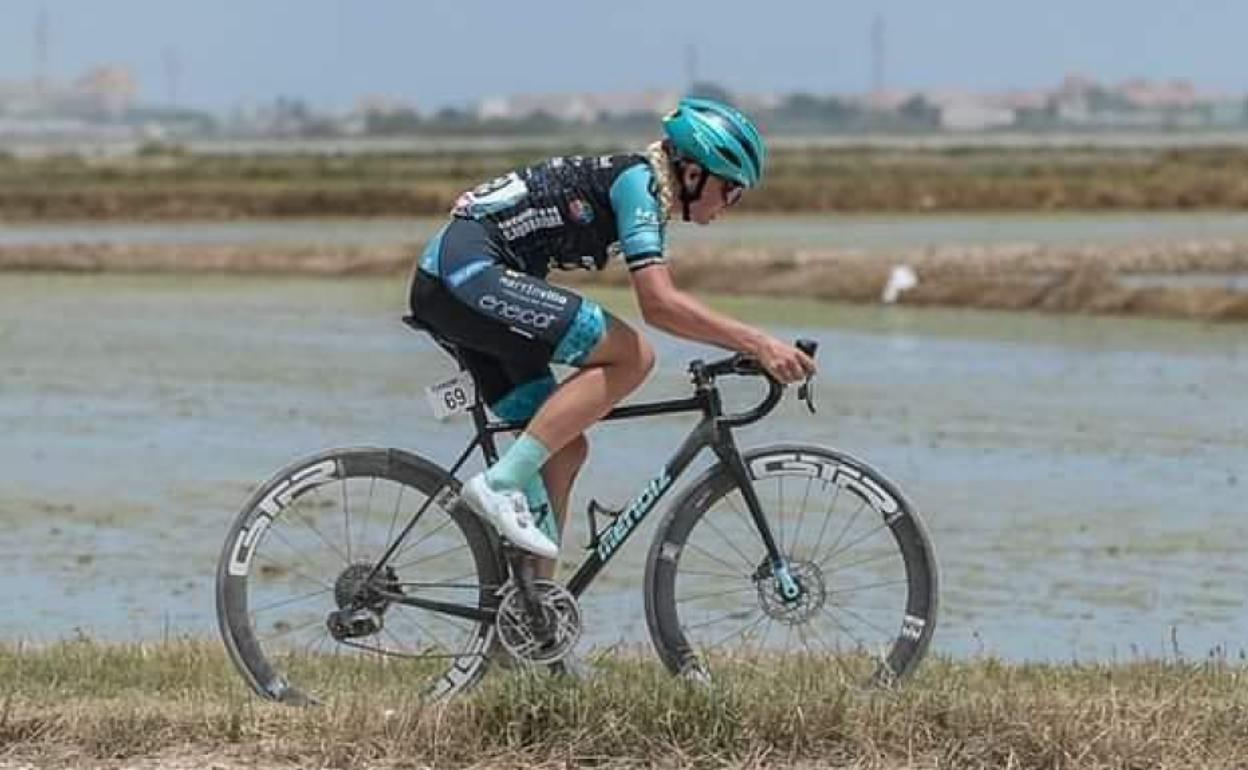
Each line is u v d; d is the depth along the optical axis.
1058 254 105.12
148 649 23.02
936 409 51.62
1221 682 19.89
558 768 16.52
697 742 16.61
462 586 17.94
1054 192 180.38
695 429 17.91
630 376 17.30
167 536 36.38
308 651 19.42
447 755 16.59
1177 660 22.52
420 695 17.75
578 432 17.27
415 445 45.84
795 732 16.69
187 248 114.56
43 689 19.42
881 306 82.81
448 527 18.33
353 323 78.12
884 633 21.56
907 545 18.12
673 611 18.00
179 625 28.84
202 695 19.06
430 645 18.36
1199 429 48.41
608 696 16.88
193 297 91.06
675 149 17.34
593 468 41.62
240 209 175.12
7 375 60.50
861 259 99.56
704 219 17.58
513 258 17.31
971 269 93.25
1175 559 33.78
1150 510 38.19
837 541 22.45
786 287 87.69
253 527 17.84
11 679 20.23
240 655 17.91
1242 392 55.19
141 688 20.02
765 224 154.00
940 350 66.25
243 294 92.94
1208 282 92.12
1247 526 36.53
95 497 40.22
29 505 39.31
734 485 18.03
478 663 17.84
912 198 177.75
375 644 18.53
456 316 17.17
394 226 158.50
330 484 18.89
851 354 65.19
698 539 21.64
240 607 17.89
